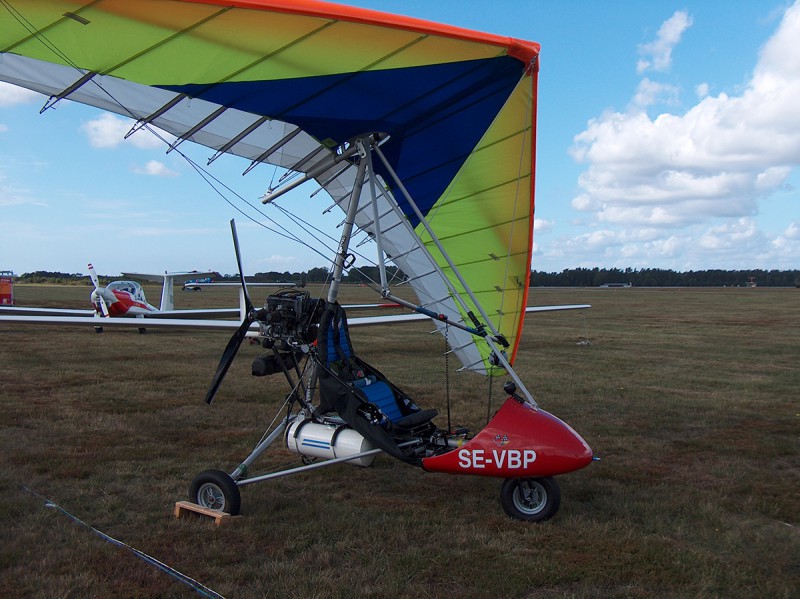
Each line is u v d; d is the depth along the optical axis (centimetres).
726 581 292
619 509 388
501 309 534
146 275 2180
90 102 361
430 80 361
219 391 785
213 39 298
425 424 441
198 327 1088
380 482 450
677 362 1110
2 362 1026
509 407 379
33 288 6556
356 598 272
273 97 364
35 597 267
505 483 377
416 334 1700
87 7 263
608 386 850
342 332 436
